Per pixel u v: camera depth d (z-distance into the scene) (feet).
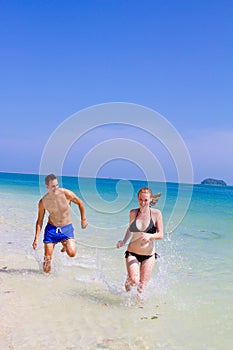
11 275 23.25
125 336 15.70
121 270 25.52
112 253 30.76
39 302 18.99
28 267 25.27
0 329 15.60
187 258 29.66
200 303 19.67
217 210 69.00
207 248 33.60
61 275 23.88
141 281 20.86
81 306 18.78
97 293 20.75
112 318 17.51
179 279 23.86
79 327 16.34
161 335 15.92
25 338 15.02
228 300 20.11
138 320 17.40
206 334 16.08
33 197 87.81
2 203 69.51
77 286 21.83
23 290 20.62
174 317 17.81
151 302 19.75
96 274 24.39
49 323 16.61
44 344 14.64
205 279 23.86
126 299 20.04
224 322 17.33
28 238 35.40
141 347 14.79
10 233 37.60
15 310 17.72
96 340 15.20
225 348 14.92
